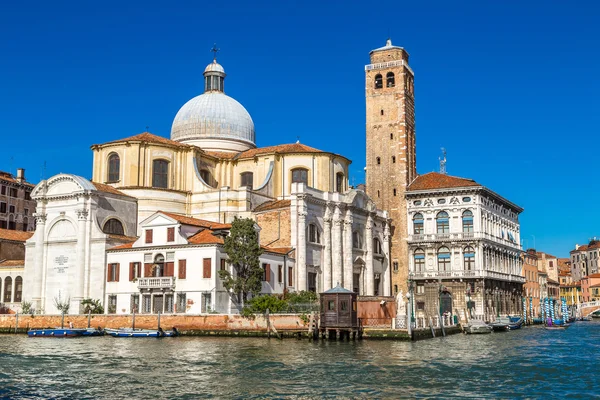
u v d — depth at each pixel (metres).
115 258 72.31
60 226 76.81
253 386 34.19
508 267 103.50
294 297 67.12
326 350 50.00
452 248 92.56
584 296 169.88
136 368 40.38
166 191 82.31
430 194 95.00
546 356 48.47
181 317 63.91
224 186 85.19
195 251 67.69
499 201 101.44
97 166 84.75
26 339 61.19
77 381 35.88
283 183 88.56
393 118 99.75
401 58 101.31
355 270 87.62
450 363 43.25
